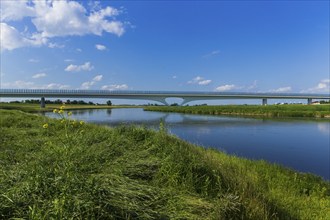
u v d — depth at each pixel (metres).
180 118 42.31
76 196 3.39
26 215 3.14
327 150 15.38
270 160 12.96
